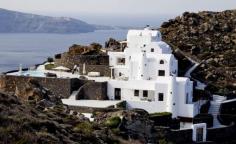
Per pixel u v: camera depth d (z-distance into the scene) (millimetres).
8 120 52844
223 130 107438
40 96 94562
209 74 129875
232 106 115438
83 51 127938
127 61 121125
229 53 144500
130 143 81000
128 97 109375
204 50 145500
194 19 161250
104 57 123000
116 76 118250
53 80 109750
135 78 114938
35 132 53406
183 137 99938
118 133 85938
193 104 105062
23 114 58750
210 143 103188
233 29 158125
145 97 107875
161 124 101312
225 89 123812
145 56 114125
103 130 75438
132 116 92500
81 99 108938
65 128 63344
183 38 151375
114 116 91750
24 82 108812
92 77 117625
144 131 93188
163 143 91875
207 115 108000
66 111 82812
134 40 123750
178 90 105438
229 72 134125
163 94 105375
